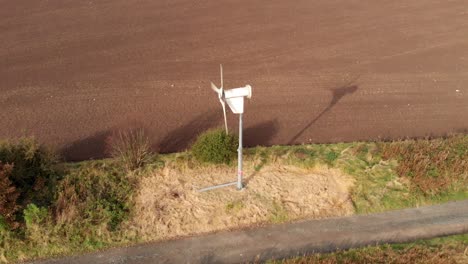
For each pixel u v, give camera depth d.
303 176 14.70
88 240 12.38
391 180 14.45
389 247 12.30
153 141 16.27
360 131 17.17
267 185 14.24
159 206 13.41
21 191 13.02
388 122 17.77
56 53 22.05
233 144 14.77
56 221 12.66
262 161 15.10
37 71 20.55
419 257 12.01
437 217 13.56
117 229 12.71
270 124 17.42
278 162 15.12
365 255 12.04
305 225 13.15
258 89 19.61
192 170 14.65
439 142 15.65
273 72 20.97
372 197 13.98
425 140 15.95
